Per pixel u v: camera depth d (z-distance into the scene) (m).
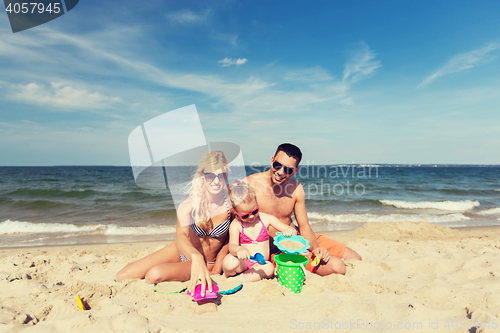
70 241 6.54
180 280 2.97
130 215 9.74
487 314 2.00
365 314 2.20
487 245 5.03
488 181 27.30
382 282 2.91
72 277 3.44
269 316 2.21
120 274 3.07
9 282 3.04
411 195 16.81
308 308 2.33
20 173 38.44
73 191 15.88
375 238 6.07
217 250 3.22
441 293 2.57
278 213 3.39
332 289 2.78
